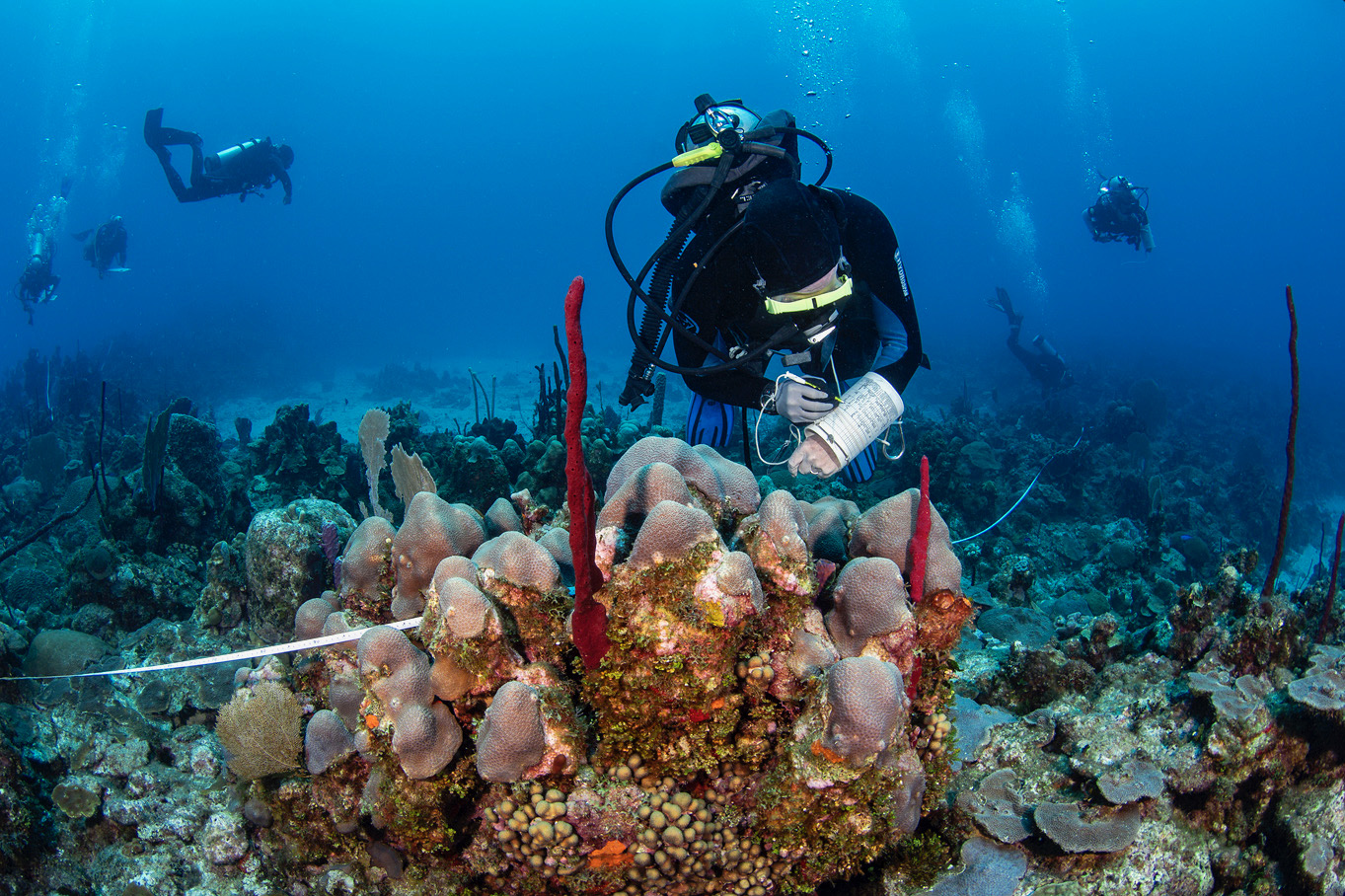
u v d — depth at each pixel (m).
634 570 1.84
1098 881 2.27
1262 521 13.98
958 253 110.12
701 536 1.81
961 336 49.47
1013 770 2.68
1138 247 25.30
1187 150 116.81
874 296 2.95
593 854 1.89
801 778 1.86
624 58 118.25
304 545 3.57
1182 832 2.46
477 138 134.62
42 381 20.45
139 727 3.33
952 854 2.38
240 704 2.60
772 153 2.61
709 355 2.85
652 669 1.82
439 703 2.05
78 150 103.69
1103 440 17.84
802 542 2.04
